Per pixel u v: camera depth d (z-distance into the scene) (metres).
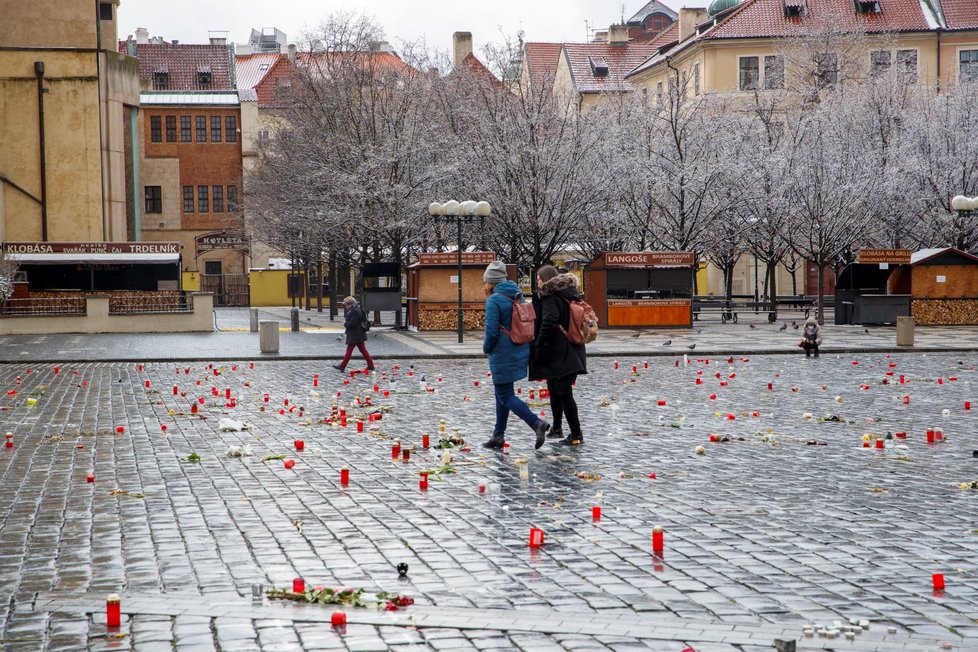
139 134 74.69
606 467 10.55
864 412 15.26
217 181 75.88
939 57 62.56
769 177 44.16
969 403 15.62
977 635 5.49
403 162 44.72
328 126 46.03
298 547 7.39
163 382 20.88
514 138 42.38
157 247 41.84
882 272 39.97
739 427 13.59
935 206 46.53
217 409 15.97
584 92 75.06
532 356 12.02
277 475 10.19
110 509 8.69
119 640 5.47
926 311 38.50
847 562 6.93
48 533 7.87
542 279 12.08
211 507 8.73
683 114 46.72
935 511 8.47
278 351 28.66
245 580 6.60
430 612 5.88
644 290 37.81
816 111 49.47
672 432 13.12
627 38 80.81
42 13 45.38
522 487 9.51
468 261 37.38
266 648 5.34
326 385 20.12
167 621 5.76
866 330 35.44
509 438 12.64
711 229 45.69
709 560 6.98
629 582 6.49
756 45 62.41
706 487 9.49
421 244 47.09
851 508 8.58
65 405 16.75
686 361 24.28
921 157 46.75
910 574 6.65
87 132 45.69
